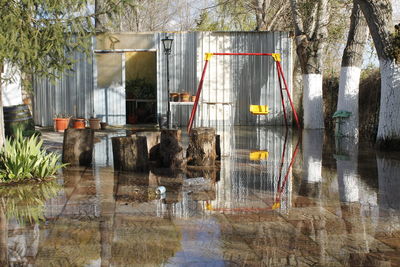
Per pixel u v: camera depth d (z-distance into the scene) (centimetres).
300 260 305
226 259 307
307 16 1423
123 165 664
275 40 1576
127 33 1533
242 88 1581
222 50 1573
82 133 721
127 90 1764
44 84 1577
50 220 402
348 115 1154
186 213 426
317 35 1394
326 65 1917
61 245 335
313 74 1411
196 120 1572
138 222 396
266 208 446
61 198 488
